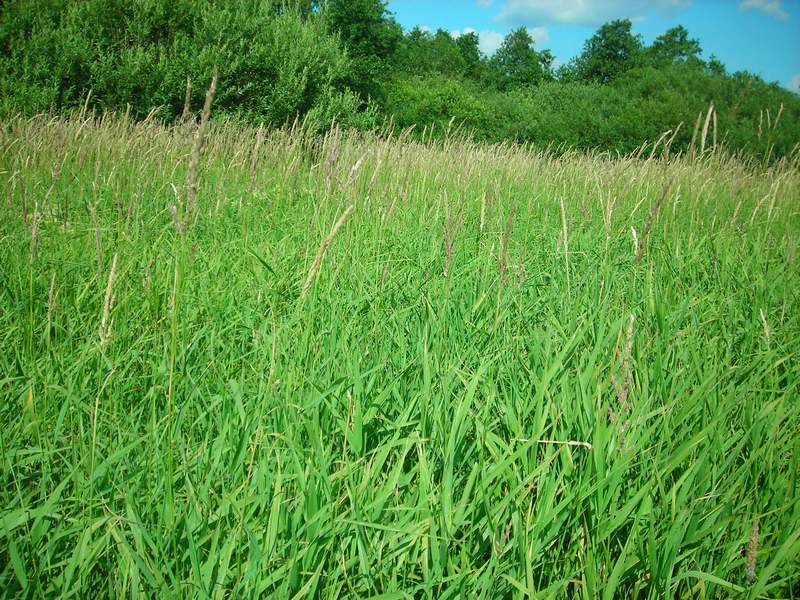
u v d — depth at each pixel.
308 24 16.81
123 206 4.96
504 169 8.65
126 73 13.45
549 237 5.55
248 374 2.65
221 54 13.88
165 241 4.40
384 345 2.90
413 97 26.61
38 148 6.38
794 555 1.72
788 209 7.43
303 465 1.98
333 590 1.59
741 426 2.41
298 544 1.70
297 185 6.16
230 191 6.46
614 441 2.04
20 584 1.55
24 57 13.43
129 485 1.90
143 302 3.11
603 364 2.54
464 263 4.34
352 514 1.75
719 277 4.25
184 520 1.73
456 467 2.09
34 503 1.83
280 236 5.08
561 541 1.80
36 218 3.36
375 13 32.34
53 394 2.29
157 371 2.52
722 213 6.82
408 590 1.62
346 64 16.61
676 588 1.77
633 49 82.88
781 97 20.19
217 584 1.57
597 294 3.59
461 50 88.75
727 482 2.04
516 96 28.95
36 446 2.09
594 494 1.90
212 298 3.37
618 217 6.00
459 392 2.44
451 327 3.05
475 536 1.85
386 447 1.97
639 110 22.50
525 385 2.53
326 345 2.81
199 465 1.98
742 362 2.88
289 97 14.52
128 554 1.57
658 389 2.50
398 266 4.24
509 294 3.39
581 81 86.06
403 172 6.58
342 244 4.23
